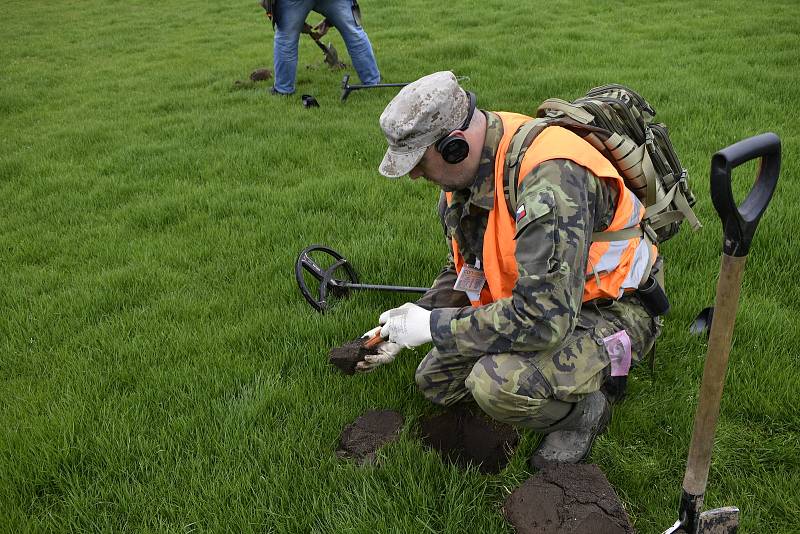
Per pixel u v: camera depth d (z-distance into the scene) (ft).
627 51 31.24
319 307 12.25
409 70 31.22
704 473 6.56
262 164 20.74
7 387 11.10
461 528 8.05
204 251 15.40
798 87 23.31
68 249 16.30
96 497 8.72
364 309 12.40
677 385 10.14
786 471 8.79
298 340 11.68
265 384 10.47
